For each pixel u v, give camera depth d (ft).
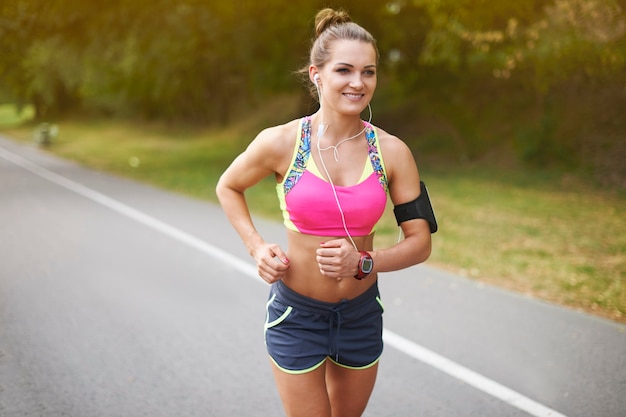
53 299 18.20
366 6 52.19
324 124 7.23
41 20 57.88
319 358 7.67
